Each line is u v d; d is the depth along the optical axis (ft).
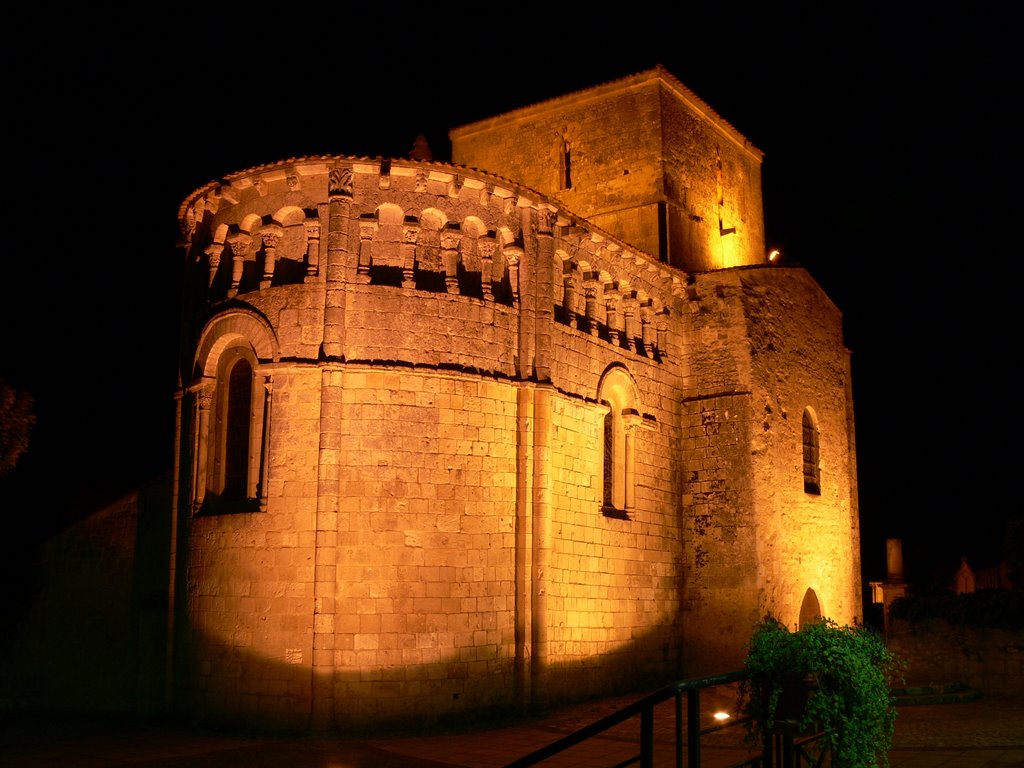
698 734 31.42
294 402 74.74
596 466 90.58
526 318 82.64
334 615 71.20
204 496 80.07
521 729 71.97
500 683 76.43
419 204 78.79
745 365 102.99
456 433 77.00
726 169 131.23
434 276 78.84
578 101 121.29
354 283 75.97
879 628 143.23
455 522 75.92
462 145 129.90
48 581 100.89
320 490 72.64
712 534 101.40
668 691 30.14
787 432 108.47
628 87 118.01
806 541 109.70
